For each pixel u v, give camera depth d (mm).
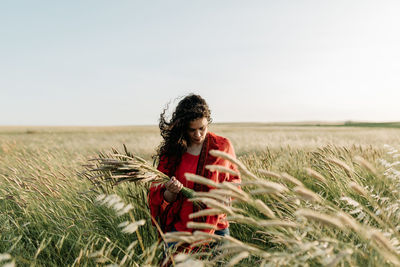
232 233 2957
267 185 1414
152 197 2430
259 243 2836
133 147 16375
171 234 1558
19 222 3305
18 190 3688
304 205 2580
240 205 2938
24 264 2416
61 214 3330
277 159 5152
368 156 4688
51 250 2676
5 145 10234
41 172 4328
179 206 2352
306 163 4680
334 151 4602
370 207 2846
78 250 2605
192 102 2322
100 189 3207
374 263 1536
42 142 23141
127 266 2184
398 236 1664
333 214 1907
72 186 3941
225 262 2076
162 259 2232
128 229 1479
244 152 11609
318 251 1438
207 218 2273
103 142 22812
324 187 3482
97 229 2898
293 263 1648
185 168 2445
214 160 2377
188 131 2379
